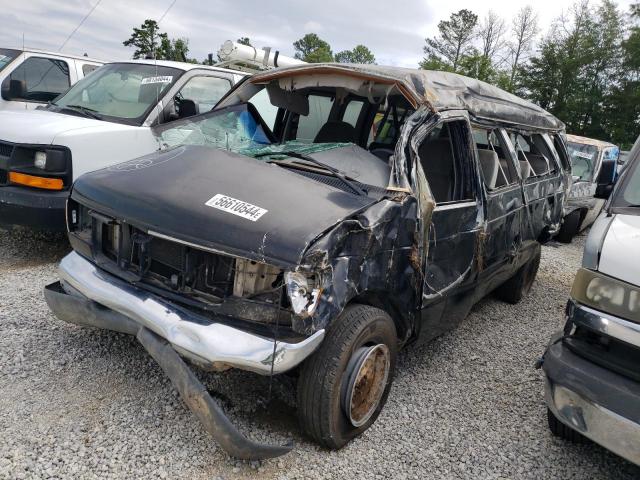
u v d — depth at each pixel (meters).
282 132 5.30
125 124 5.89
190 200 3.03
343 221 2.83
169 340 2.81
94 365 3.65
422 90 3.69
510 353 4.85
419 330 3.64
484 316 5.74
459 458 3.24
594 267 3.00
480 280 4.45
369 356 3.08
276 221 2.81
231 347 2.67
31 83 8.22
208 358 2.69
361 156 3.75
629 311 2.79
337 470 2.97
